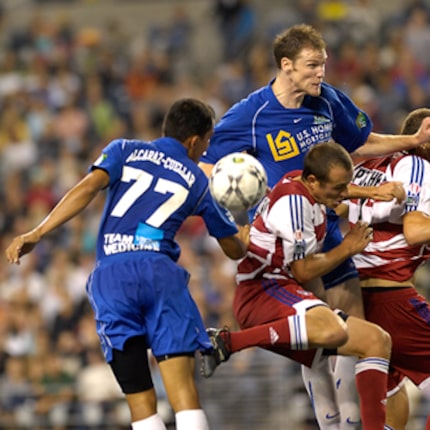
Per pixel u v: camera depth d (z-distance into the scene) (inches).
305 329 842.2
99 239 844.6
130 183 838.5
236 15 2994.6
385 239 927.7
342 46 2704.2
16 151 2600.9
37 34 3154.5
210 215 850.8
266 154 926.4
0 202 2396.7
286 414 1545.3
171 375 816.3
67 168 2509.8
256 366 1567.4
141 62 2940.5
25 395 1694.1
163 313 820.6
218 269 1975.9
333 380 940.0
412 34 2723.9
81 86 2859.3
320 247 880.3
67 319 1927.9
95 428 1654.8
